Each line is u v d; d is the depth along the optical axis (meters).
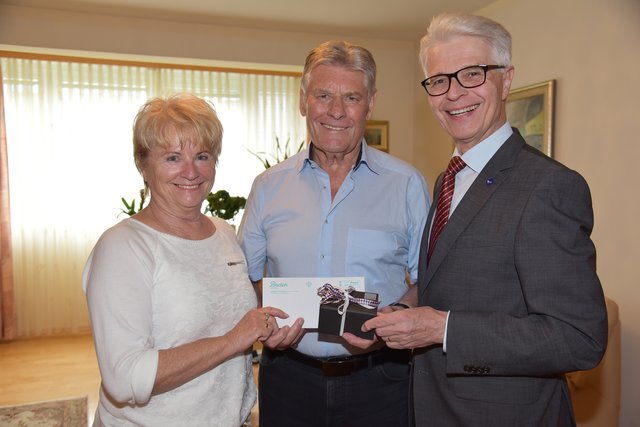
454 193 1.38
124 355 1.09
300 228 1.64
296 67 4.70
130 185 5.09
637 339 2.68
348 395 1.53
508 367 1.12
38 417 3.30
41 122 4.79
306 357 1.56
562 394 1.22
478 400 1.21
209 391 1.26
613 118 2.78
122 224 1.24
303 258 1.62
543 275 1.08
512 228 1.14
